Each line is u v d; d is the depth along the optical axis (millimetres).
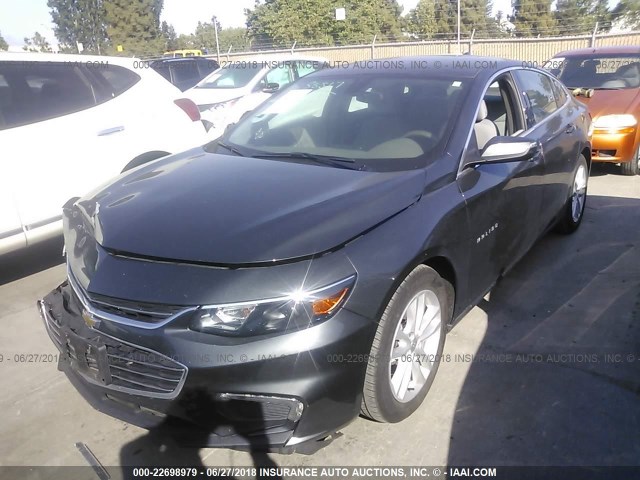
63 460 2697
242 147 3730
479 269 3309
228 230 2555
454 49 22266
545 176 4160
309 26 34969
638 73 8000
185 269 2414
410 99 3637
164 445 2779
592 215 5793
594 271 4469
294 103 4047
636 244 4973
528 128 4129
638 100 7316
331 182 2977
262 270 2348
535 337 3570
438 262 2936
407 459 2627
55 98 4832
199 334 2293
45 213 4605
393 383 2703
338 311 2355
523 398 3000
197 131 5879
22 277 4867
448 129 3328
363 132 3508
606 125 7062
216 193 2930
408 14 39562
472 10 34438
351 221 2584
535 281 4332
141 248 2537
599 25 22188
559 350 3424
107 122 5066
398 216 2719
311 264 2373
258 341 2270
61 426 2939
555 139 4379
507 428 2791
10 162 4430
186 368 2285
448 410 2930
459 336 3602
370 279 2451
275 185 2980
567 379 3141
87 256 2730
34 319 4109
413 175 2988
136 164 5234
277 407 2342
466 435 2756
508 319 3793
